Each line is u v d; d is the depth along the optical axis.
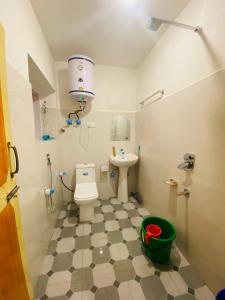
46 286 1.15
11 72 0.86
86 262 1.35
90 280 1.19
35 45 1.31
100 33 1.62
